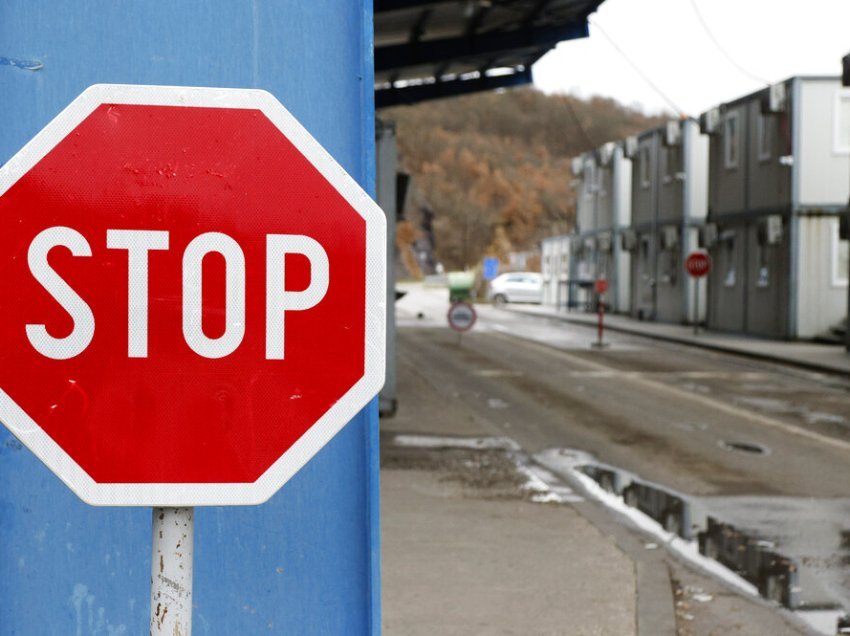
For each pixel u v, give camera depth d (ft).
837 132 91.40
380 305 5.06
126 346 4.90
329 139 8.63
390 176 41.19
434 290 262.06
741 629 18.58
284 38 8.60
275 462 4.99
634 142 137.80
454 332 106.11
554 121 502.79
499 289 192.75
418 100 90.48
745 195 102.27
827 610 19.81
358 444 8.47
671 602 19.08
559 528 25.29
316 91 8.61
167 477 4.91
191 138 4.95
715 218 109.40
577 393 54.49
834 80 91.40
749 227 101.35
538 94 507.30
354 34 8.66
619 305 148.56
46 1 8.36
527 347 86.43
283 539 8.41
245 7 8.55
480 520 26.03
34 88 8.35
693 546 24.59
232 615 8.36
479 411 47.34
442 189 432.66
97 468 4.87
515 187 444.14
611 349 86.07
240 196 4.98
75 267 4.87
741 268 103.19
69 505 8.15
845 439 40.47
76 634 8.17
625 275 148.25
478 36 72.95
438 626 17.47
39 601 8.13
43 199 4.86
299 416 5.00
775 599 20.47
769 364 73.46
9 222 4.83
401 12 60.80
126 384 4.90
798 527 26.68
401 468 33.35
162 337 4.92
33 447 4.84
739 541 25.13
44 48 8.37
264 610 8.39
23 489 8.10
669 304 125.29
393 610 18.35
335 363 5.03
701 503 29.43
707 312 112.27
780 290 94.07
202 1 8.51
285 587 8.40
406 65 73.36
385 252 5.05
